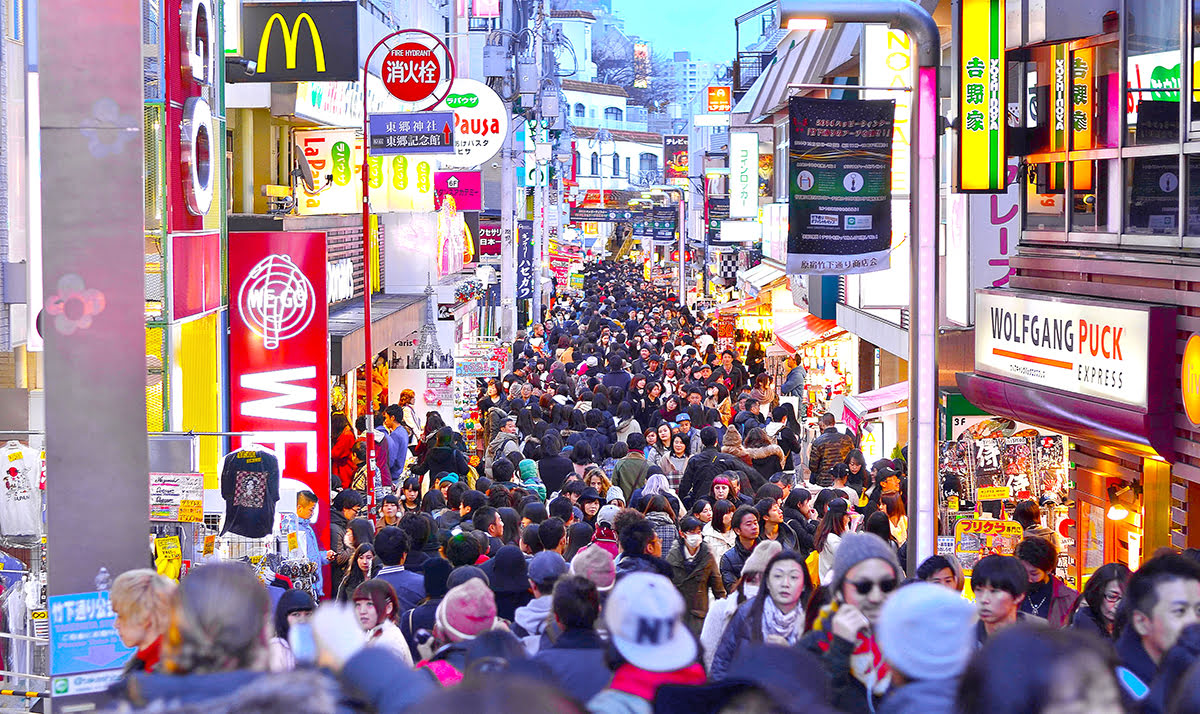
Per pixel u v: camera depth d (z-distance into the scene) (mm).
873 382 35375
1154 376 12414
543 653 5832
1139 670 5633
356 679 3793
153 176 14945
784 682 4031
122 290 7379
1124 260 13555
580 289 97875
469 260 45531
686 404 26516
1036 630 3264
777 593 7285
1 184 13422
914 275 11820
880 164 13531
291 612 8602
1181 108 12508
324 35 19906
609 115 185125
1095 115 14281
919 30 11570
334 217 25469
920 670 3986
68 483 7406
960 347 17656
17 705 10305
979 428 16688
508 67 60406
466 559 10930
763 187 55500
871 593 5367
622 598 4637
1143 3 13234
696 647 4691
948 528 13469
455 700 2725
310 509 13328
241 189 24422
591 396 28438
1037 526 13062
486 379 32125
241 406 17250
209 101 16750
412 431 23125
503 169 48125
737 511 11492
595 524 14781
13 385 14453
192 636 3783
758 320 45656
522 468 17969
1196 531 12695
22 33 13828
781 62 50625
